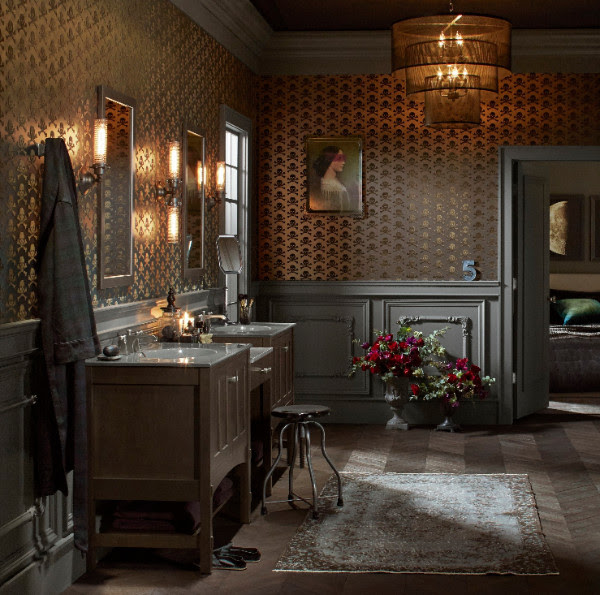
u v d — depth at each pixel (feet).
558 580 12.07
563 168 36.09
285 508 15.64
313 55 23.70
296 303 24.21
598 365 28.63
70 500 12.43
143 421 12.35
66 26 11.92
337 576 12.26
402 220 23.84
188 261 17.85
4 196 10.37
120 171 13.93
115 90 13.56
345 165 23.90
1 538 10.50
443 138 23.68
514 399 23.98
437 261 23.82
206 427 12.26
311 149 23.97
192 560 13.08
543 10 20.86
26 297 11.07
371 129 23.84
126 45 14.19
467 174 23.66
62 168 11.23
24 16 10.71
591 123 23.35
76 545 12.01
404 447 20.70
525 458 19.44
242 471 14.71
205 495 12.32
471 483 17.15
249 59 22.81
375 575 12.28
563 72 23.38
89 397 12.37
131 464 12.41
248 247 22.75
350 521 14.73
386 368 22.74
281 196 24.14
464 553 13.10
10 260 10.59
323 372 24.17
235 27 20.63
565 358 28.60
